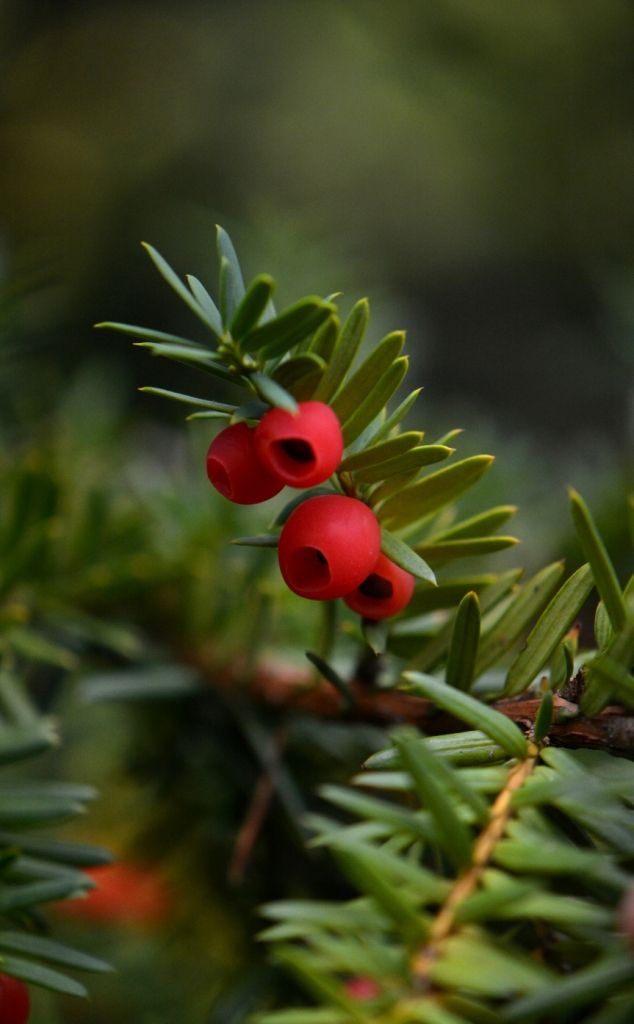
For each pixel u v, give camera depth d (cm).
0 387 44
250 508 39
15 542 37
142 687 36
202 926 37
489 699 30
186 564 38
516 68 69
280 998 34
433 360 80
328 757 36
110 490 39
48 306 46
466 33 69
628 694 28
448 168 87
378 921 26
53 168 88
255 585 37
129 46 96
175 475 40
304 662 36
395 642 32
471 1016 25
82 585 38
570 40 68
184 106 95
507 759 29
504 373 79
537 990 25
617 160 71
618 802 27
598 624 29
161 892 38
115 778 39
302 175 92
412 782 27
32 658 38
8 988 28
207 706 38
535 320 82
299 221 52
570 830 28
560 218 73
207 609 38
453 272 87
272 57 96
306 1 95
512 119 71
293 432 28
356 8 77
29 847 31
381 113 92
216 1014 34
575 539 39
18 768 44
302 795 36
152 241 78
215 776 38
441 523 34
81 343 70
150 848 38
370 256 88
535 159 72
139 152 90
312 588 29
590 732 29
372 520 29
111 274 76
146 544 39
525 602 31
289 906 26
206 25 98
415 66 72
